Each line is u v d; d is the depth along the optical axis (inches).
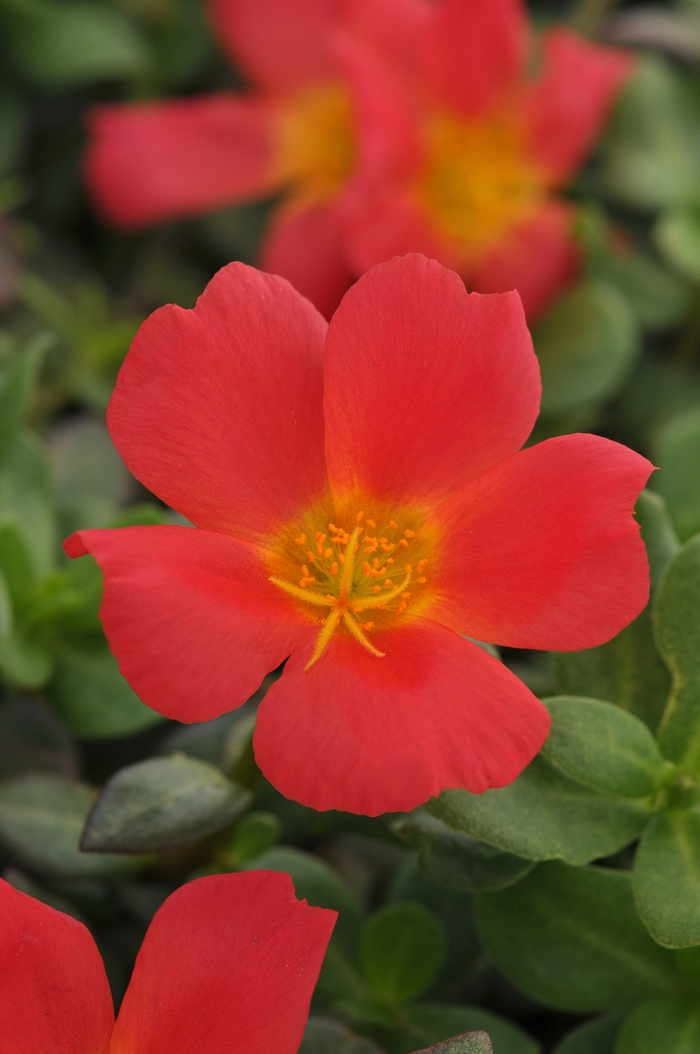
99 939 8.0
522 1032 7.7
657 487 8.5
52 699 8.2
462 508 7.4
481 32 9.8
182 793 7.6
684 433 8.5
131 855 7.6
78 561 8.3
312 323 7.4
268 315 7.3
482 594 7.3
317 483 7.5
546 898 7.6
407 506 7.5
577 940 7.6
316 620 7.3
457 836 7.5
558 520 7.2
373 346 7.3
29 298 9.8
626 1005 7.7
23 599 8.3
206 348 7.2
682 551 7.7
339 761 6.9
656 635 7.7
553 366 9.7
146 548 7.0
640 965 7.6
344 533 7.5
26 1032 6.9
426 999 8.0
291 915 7.0
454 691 7.0
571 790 7.5
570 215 10.0
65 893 7.9
